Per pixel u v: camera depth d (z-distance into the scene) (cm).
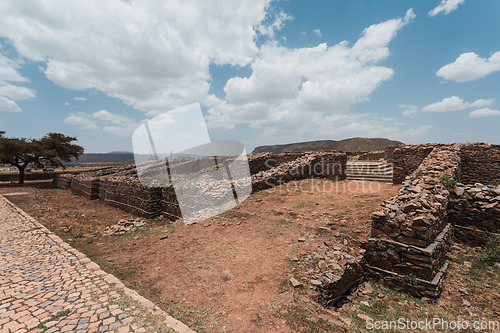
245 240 684
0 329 317
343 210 816
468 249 632
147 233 837
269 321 361
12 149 2722
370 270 552
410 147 1225
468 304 449
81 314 351
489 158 1098
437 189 632
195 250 648
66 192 2317
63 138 3503
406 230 514
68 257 601
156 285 481
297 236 671
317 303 416
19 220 1003
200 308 401
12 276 489
